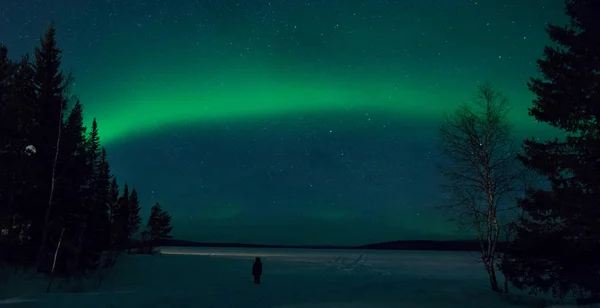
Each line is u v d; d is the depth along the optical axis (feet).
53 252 87.30
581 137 53.88
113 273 100.68
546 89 58.29
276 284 89.81
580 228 53.57
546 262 57.82
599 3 54.95
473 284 88.07
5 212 82.48
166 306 49.52
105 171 121.90
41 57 95.20
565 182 55.67
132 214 209.26
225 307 50.75
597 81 52.49
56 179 87.81
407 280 108.58
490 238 70.90
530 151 58.90
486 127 73.46
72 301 48.29
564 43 57.82
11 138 86.02
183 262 153.28
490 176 71.41
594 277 52.70
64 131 89.71
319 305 51.80
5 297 54.34
